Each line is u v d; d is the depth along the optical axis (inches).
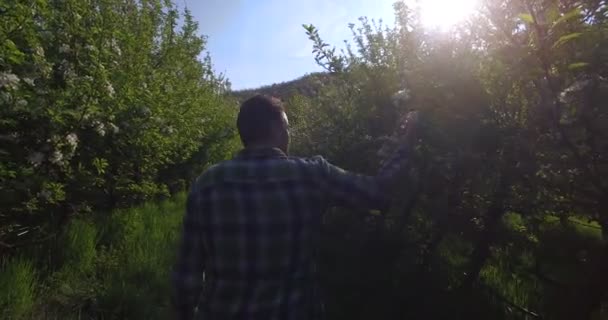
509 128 118.1
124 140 239.3
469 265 145.0
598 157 104.6
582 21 94.1
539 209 124.3
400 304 140.3
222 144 445.1
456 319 137.8
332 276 144.5
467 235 140.6
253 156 76.3
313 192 76.1
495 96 121.3
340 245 148.3
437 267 150.9
